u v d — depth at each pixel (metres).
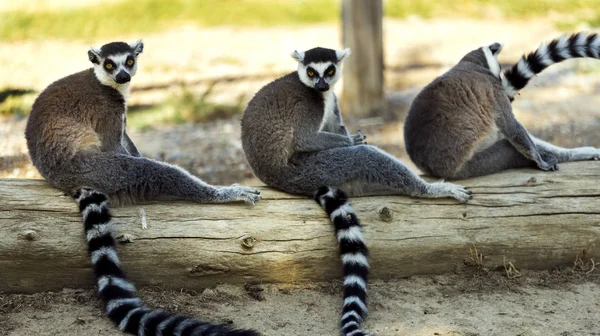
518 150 8.62
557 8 25.91
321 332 6.86
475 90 8.59
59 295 7.23
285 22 24.28
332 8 25.61
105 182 7.43
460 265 7.91
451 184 7.92
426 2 26.69
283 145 7.94
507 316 7.18
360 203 7.85
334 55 8.33
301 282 7.68
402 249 7.73
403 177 7.82
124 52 8.20
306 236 7.55
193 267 7.34
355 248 7.40
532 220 7.90
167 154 13.58
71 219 7.25
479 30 23.56
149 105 16.81
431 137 8.55
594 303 7.48
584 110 16.67
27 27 22.50
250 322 6.99
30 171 11.88
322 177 7.88
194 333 6.32
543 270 8.11
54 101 7.70
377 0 16.05
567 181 8.20
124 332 6.64
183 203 7.60
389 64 20.58
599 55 8.88
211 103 16.89
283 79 8.35
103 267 6.95
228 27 23.64
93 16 23.69
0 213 7.14
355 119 16.23
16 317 6.85
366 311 7.11
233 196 7.54
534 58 8.98
